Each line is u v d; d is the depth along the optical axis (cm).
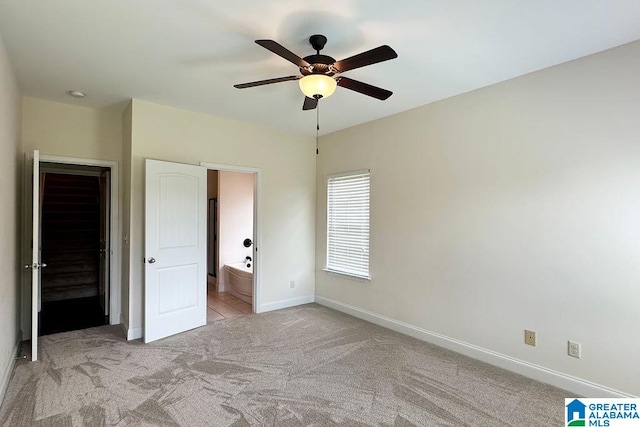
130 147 364
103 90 336
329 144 500
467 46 245
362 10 204
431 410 233
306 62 222
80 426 209
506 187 301
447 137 347
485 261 315
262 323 416
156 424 212
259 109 391
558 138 270
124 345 342
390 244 404
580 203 259
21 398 239
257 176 461
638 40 234
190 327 390
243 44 247
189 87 328
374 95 256
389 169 407
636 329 234
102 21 217
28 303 359
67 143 378
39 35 234
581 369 257
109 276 420
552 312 273
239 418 221
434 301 356
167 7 202
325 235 504
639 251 233
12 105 284
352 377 279
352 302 455
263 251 467
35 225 302
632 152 236
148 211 352
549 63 270
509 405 240
